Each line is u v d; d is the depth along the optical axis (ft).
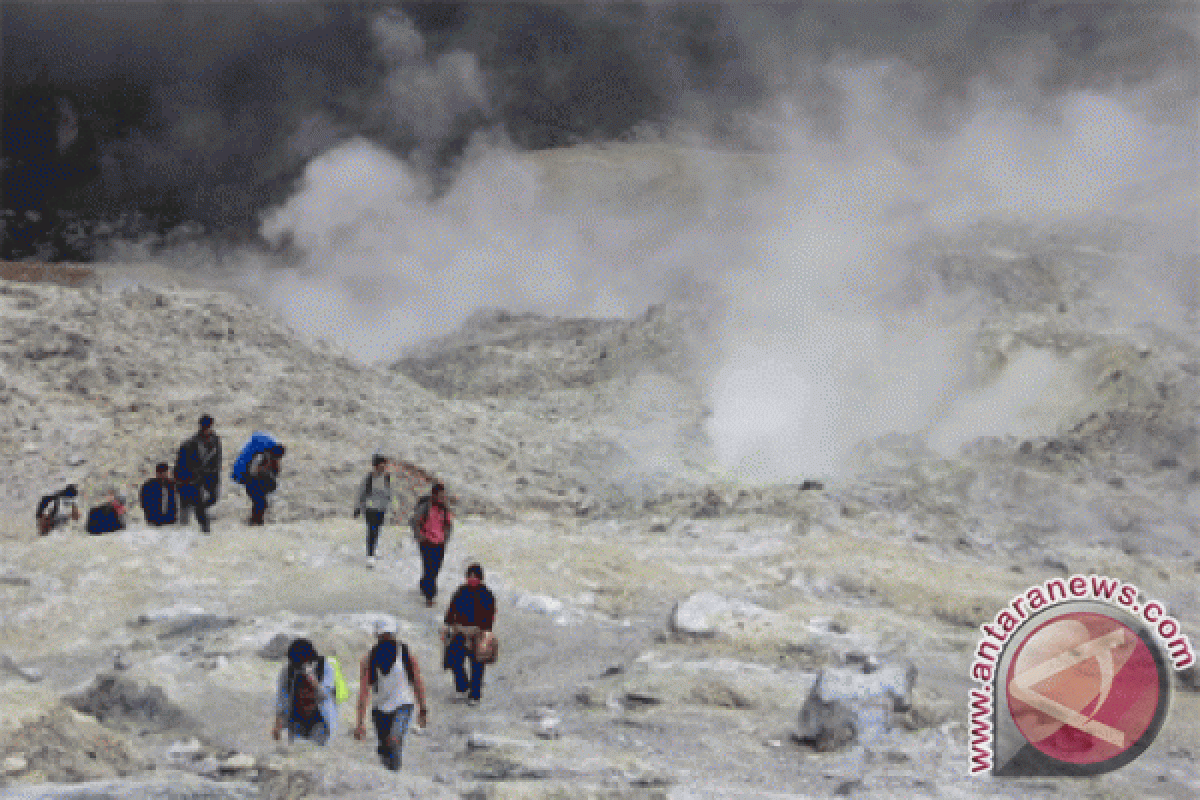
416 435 125.80
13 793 31.58
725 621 68.64
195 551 79.66
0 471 99.19
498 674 59.93
